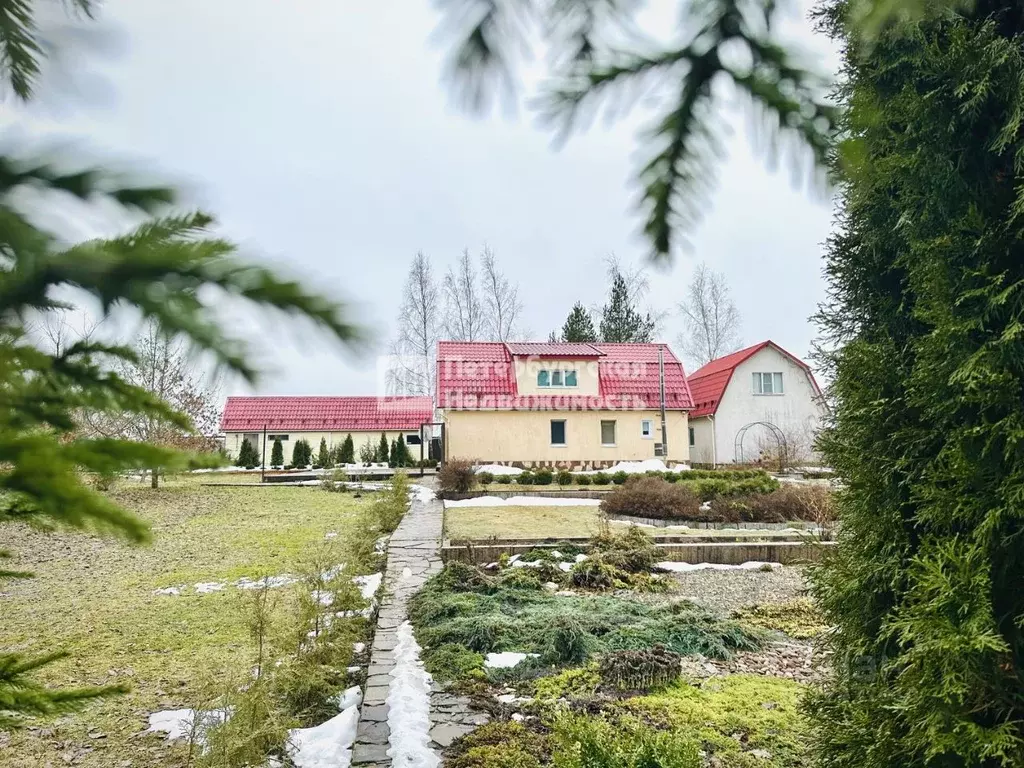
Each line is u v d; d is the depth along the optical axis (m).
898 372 2.53
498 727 3.94
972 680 1.94
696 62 0.75
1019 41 2.02
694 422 26.00
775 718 4.08
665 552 9.07
